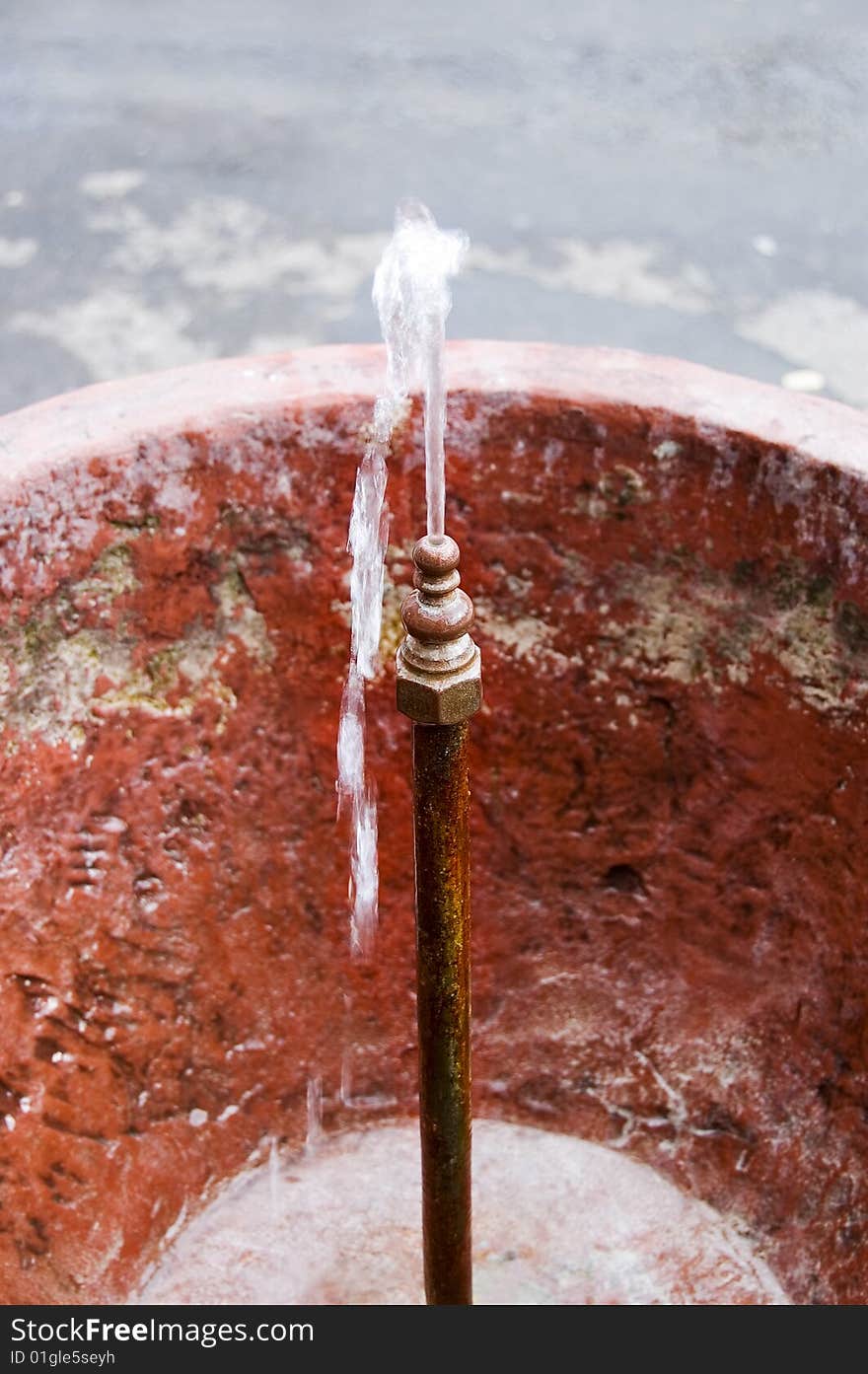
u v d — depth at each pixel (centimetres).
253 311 266
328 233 286
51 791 129
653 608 131
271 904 139
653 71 339
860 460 121
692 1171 138
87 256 280
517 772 138
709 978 139
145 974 135
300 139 315
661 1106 140
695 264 276
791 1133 134
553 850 140
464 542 131
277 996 140
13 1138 128
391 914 142
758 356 254
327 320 264
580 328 259
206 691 133
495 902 142
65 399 126
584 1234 137
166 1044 136
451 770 103
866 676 124
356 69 341
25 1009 129
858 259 278
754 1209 135
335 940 141
